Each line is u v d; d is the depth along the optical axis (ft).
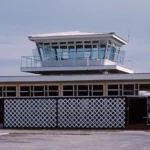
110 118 81.30
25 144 54.49
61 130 81.30
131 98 80.23
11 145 53.16
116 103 80.94
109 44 222.69
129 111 80.33
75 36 221.05
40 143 55.83
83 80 173.58
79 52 222.48
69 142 57.16
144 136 66.90
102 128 81.66
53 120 83.87
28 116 85.10
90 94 173.17
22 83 181.88
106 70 219.41
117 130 79.41
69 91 175.94
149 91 167.22
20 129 84.23
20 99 85.66
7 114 86.22
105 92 171.32
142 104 79.71
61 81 176.45
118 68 218.18
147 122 79.51
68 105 83.35
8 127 85.81
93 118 82.12
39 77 179.01
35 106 84.84
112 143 55.52
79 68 219.00
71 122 83.15
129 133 72.90
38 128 84.33
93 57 220.84
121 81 169.78
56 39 223.10
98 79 171.83
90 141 58.59
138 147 50.11
